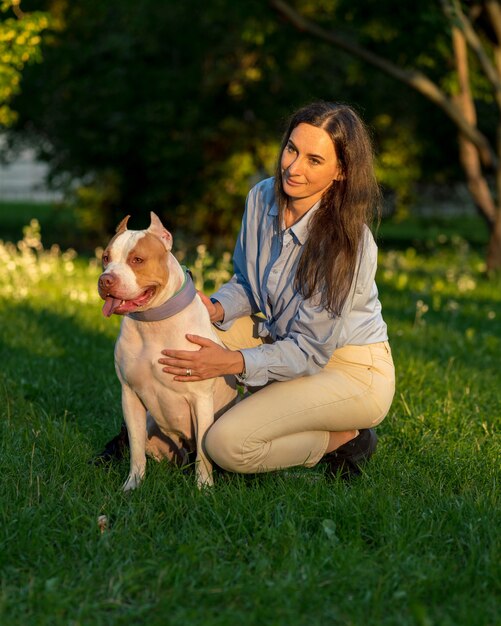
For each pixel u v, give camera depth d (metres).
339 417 3.48
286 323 3.51
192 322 3.25
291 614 2.49
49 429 4.06
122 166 17.00
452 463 3.89
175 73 15.88
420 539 2.97
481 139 11.76
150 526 3.01
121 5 14.79
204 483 3.37
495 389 5.45
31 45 9.35
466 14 11.53
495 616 2.51
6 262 9.56
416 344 6.94
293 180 3.25
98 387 5.12
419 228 26.95
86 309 7.80
